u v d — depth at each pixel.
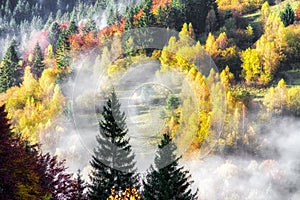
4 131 19.23
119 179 27.81
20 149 19.89
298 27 116.19
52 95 103.88
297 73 105.31
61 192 23.95
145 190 25.23
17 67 116.69
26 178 19.52
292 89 96.38
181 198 24.64
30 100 106.12
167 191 24.30
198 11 118.06
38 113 101.50
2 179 18.19
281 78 105.44
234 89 98.75
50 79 107.88
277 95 94.75
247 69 106.88
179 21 114.31
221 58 109.88
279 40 112.06
